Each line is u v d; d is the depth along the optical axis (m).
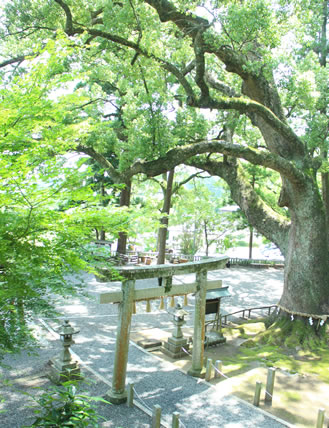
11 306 4.27
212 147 11.94
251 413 8.32
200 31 9.72
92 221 4.58
